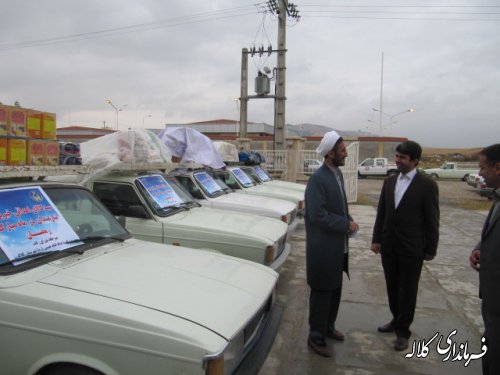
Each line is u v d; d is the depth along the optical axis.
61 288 2.55
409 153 3.99
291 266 7.09
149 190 5.29
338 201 3.85
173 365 2.21
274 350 4.12
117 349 2.28
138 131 5.49
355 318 4.91
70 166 3.56
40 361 2.39
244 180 10.60
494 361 2.73
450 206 15.91
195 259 3.41
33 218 3.00
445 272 6.85
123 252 3.32
